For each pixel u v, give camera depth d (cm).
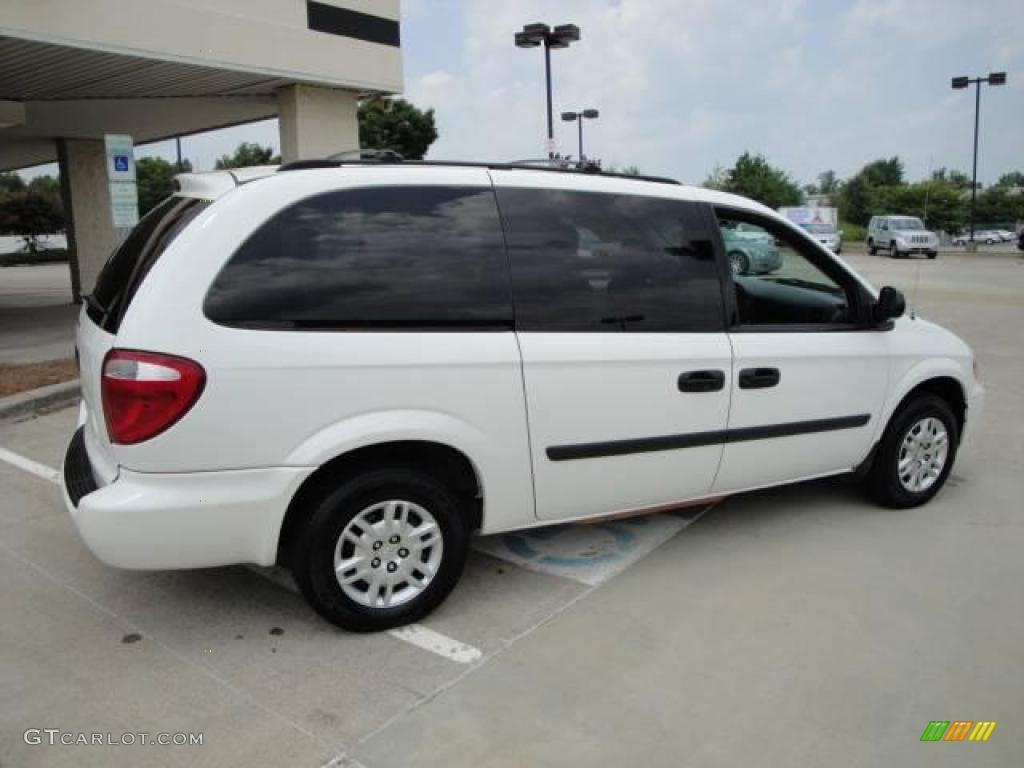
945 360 480
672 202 389
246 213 301
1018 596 378
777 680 309
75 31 962
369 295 315
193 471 292
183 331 287
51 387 726
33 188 4978
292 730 277
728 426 398
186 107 1466
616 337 362
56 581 382
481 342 332
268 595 371
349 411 309
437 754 266
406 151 4100
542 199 355
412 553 339
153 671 310
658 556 416
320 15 1205
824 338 427
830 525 458
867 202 6266
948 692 304
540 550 422
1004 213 7250
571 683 305
